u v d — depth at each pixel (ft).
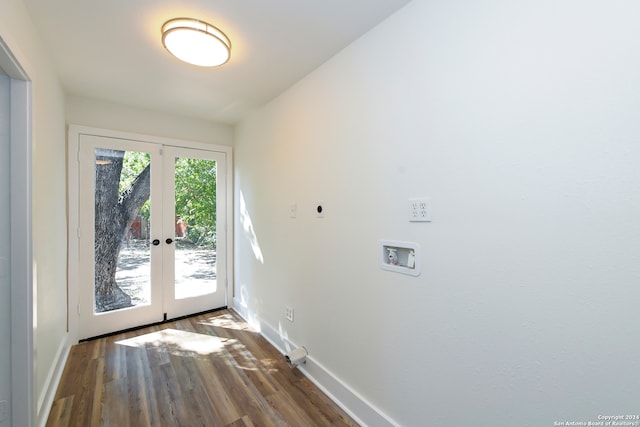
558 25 3.00
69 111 8.16
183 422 5.18
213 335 8.82
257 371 6.89
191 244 10.42
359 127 5.38
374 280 5.08
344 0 4.44
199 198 10.57
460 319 3.84
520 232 3.28
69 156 8.08
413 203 4.38
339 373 5.84
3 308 4.40
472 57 3.69
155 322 9.60
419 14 4.33
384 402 4.88
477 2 3.64
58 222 6.92
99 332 8.59
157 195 9.64
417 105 4.34
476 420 3.69
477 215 3.65
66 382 6.33
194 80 7.23
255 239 9.45
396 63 4.67
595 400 2.82
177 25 4.96
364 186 5.26
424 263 4.25
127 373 6.71
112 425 5.08
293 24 5.04
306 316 6.88
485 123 3.57
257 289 9.27
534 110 3.16
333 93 6.05
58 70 6.71
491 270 3.53
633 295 2.60
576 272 2.91
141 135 9.28
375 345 5.06
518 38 3.28
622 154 2.64
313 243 6.64
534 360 3.20
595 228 2.79
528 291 3.23
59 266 7.00
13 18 3.97
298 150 7.20
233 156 11.30
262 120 9.02
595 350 2.81
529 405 3.24
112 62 6.36
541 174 3.12
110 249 8.87
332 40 5.50
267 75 6.93
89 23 5.00
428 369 4.22
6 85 4.51
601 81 2.74
